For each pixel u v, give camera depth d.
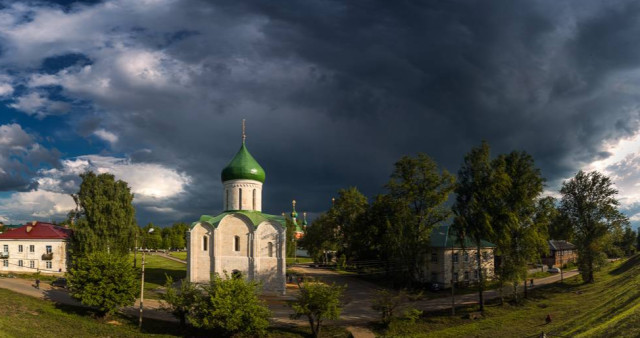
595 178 85.69
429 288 80.00
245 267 71.31
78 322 52.22
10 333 43.12
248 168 77.31
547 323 54.09
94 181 81.00
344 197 105.75
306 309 49.94
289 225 156.62
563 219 87.56
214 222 73.94
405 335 52.47
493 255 89.69
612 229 84.38
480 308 63.34
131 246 81.94
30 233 87.00
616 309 51.16
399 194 79.88
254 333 50.38
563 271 110.50
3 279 74.31
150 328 53.06
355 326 55.59
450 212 77.62
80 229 77.56
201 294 52.09
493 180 64.56
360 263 93.75
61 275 82.94
